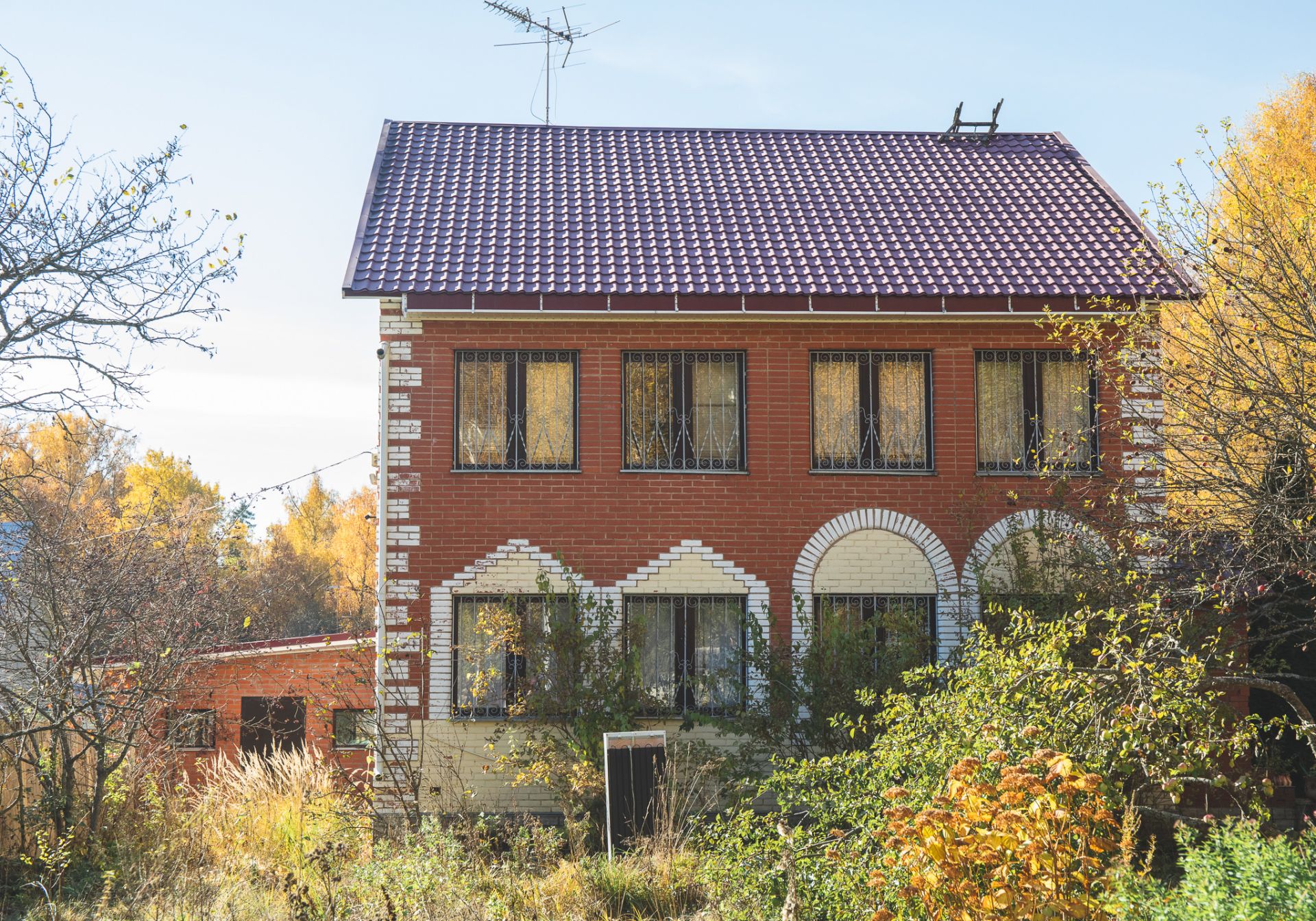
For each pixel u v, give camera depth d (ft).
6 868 41.14
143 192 40.11
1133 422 42.86
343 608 161.38
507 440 49.85
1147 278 50.93
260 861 43.16
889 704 40.16
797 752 47.34
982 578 48.73
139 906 36.63
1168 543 39.58
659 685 49.24
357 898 34.78
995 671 32.45
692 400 50.67
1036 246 53.72
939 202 57.41
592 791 45.37
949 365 50.75
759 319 50.34
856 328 50.80
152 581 46.16
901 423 50.98
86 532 47.65
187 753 63.36
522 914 33.68
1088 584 45.21
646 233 53.78
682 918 34.19
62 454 107.45
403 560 48.80
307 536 226.99
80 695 45.73
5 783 43.52
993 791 24.64
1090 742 30.89
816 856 30.66
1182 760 31.65
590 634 48.29
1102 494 48.42
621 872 36.81
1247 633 45.01
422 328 49.70
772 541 49.80
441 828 40.11
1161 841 43.57
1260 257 38.91
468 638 49.06
